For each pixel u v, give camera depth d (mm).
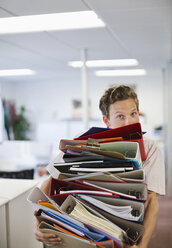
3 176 3109
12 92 8383
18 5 2207
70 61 5008
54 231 766
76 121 7707
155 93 7258
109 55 4500
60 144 863
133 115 1009
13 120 8102
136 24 2793
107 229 724
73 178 796
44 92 8188
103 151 761
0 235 1137
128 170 793
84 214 764
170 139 4957
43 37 3268
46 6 2244
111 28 2922
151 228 845
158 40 3504
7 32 3020
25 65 5301
